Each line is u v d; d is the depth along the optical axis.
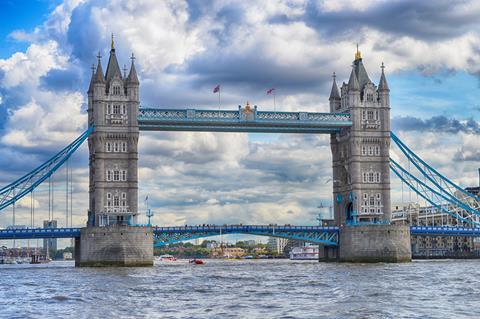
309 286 100.12
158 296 86.62
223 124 189.50
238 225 189.12
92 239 170.88
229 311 71.25
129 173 180.75
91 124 188.75
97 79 180.75
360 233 192.88
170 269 160.12
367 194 199.38
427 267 157.38
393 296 83.75
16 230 171.38
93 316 68.19
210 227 186.62
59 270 159.38
